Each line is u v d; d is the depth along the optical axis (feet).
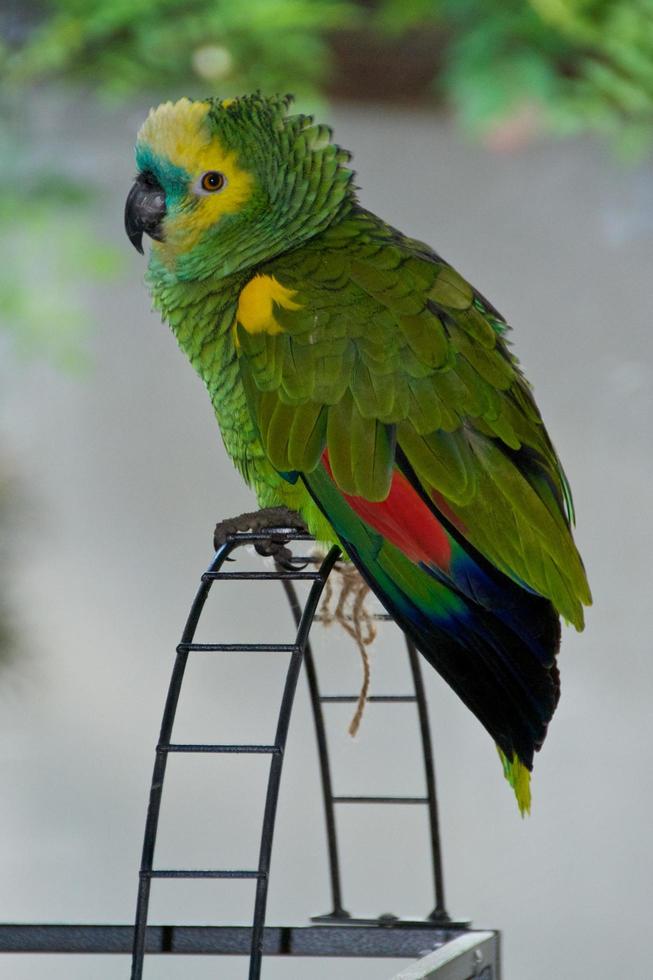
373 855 43.06
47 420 58.03
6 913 39.04
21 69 48.67
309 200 20.29
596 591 52.29
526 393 19.17
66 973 35.47
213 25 46.78
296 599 20.72
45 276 49.83
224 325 20.31
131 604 53.67
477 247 57.11
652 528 53.88
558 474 18.93
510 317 57.00
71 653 51.65
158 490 57.82
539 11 45.73
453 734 46.09
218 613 51.55
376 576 17.84
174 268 21.07
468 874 42.34
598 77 46.73
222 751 14.61
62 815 44.80
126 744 48.03
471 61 47.44
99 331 58.34
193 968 36.35
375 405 18.29
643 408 55.72
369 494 17.94
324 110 48.47
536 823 44.50
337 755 46.06
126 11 46.47
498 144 52.11
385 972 36.32
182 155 20.63
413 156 56.70
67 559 55.67
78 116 52.44
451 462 17.89
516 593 17.40
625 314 56.54
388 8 48.60
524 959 38.81
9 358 55.26
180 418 58.34
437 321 18.78
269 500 20.25
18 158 50.19
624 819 44.88
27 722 48.44
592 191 56.65
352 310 18.89
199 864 42.55
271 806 14.39
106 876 41.78
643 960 38.47
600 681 50.21
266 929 20.04
